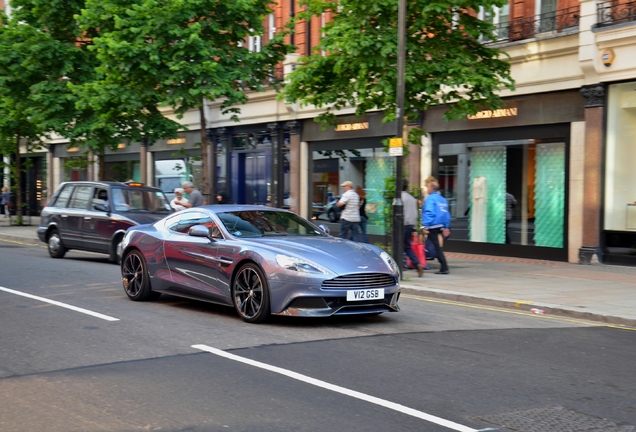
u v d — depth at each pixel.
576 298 11.18
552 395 5.72
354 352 7.11
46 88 21.41
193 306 9.93
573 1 16.81
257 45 25.23
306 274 8.05
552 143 17.62
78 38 22.95
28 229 28.09
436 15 14.14
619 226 16.27
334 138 23.09
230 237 9.06
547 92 17.45
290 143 24.55
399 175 13.21
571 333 8.67
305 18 15.21
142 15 17.38
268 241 8.84
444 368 6.53
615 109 16.23
